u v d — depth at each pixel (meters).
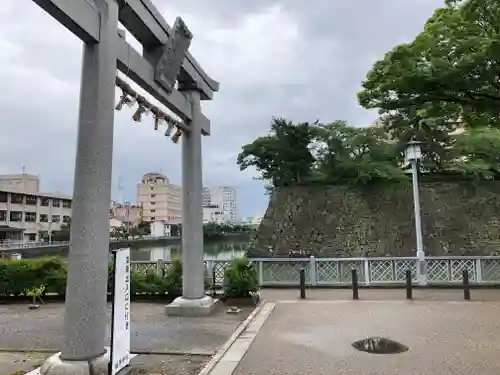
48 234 57.19
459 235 25.53
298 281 14.73
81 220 5.33
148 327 8.51
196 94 10.39
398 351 6.60
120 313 4.95
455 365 5.80
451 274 14.31
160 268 13.04
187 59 9.60
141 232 62.19
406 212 27.17
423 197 27.61
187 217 10.30
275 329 8.27
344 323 8.77
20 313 10.47
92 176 5.40
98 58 5.57
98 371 5.07
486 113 12.65
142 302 11.80
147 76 7.68
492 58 10.46
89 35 5.42
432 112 13.12
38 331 8.33
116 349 4.79
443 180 28.53
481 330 7.88
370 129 30.22
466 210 26.55
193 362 6.16
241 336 7.70
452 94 11.99
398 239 26.03
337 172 29.72
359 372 5.59
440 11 12.58
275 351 6.67
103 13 5.67
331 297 12.45
